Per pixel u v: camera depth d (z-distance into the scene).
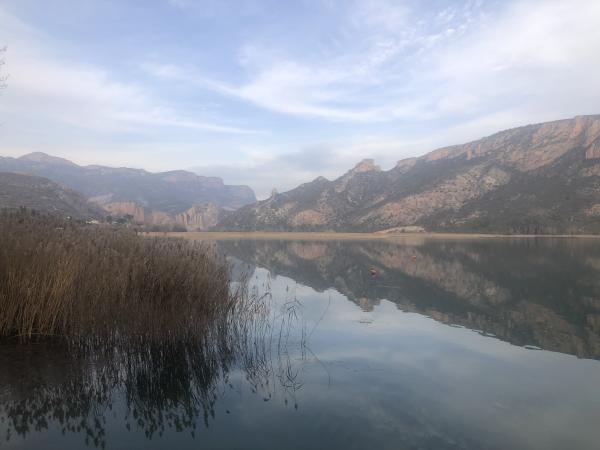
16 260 9.38
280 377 8.13
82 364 8.34
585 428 6.26
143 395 7.27
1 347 8.82
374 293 18.72
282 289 19.20
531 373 8.54
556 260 35.94
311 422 6.29
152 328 9.41
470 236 97.06
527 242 69.69
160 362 8.98
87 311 9.41
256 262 33.22
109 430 6.02
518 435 6.00
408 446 5.64
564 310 15.29
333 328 11.91
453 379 8.14
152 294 10.52
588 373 8.56
